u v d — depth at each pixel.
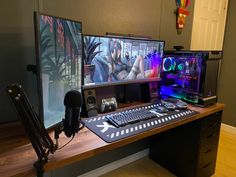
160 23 2.15
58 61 1.10
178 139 1.95
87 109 1.42
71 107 0.94
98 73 1.46
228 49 3.01
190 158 1.87
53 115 1.11
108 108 1.54
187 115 1.54
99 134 1.16
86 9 1.59
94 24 1.66
